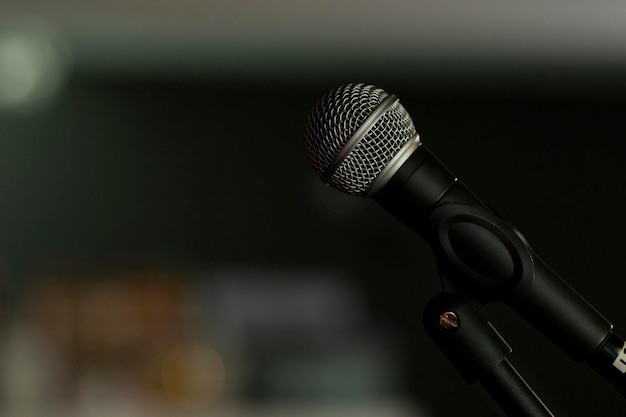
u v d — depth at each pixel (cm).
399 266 340
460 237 66
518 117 368
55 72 359
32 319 334
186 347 333
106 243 356
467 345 67
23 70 353
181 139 367
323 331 339
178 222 361
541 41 356
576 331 67
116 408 315
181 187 363
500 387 67
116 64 364
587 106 366
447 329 67
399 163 67
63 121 362
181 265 355
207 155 367
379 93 69
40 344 326
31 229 354
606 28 346
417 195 67
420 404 333
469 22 348
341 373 332
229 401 327
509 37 356
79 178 359
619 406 306
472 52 365
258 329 340
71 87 362
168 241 359
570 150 364
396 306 339
